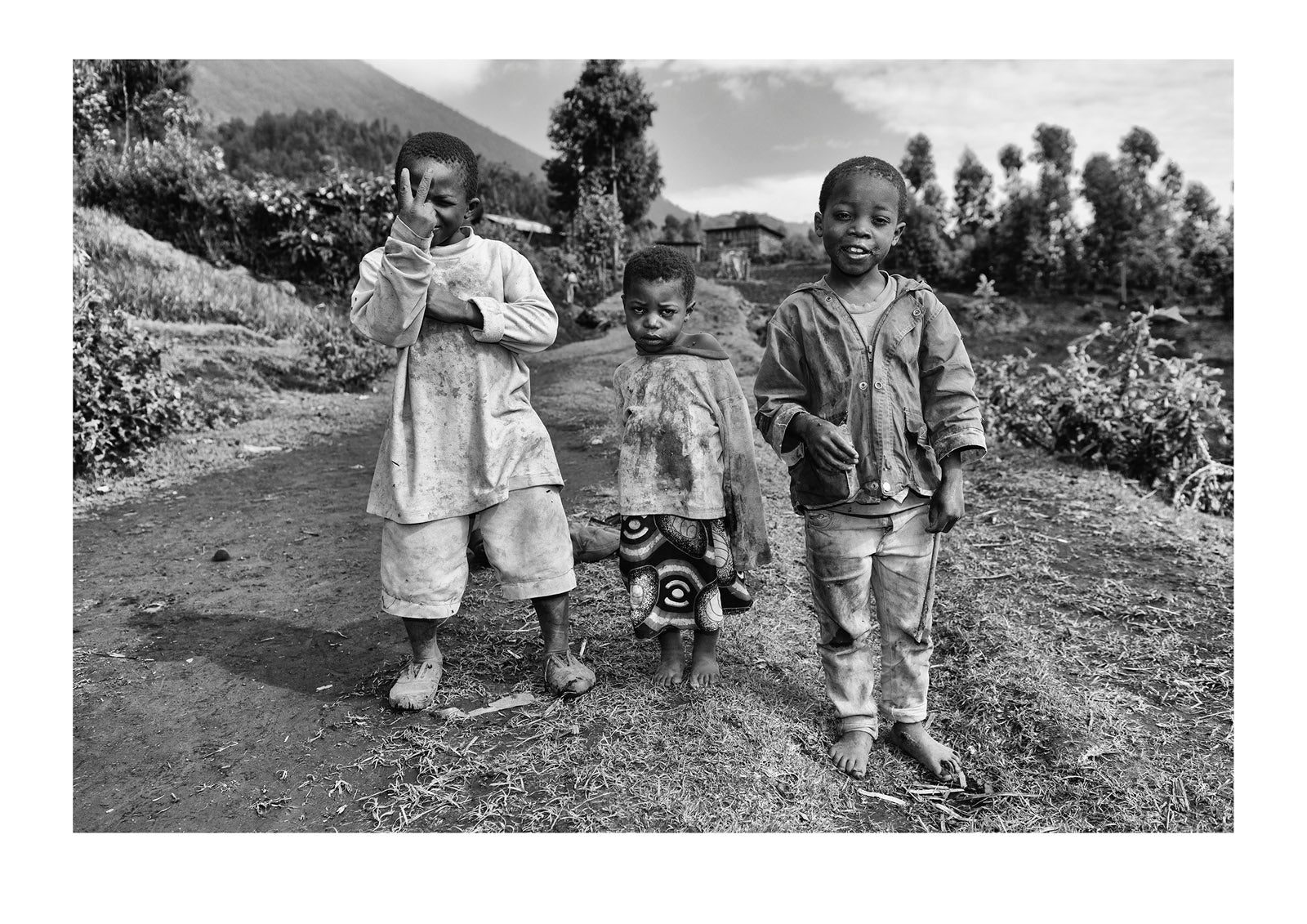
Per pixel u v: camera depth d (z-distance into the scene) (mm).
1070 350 6488
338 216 14406
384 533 3092
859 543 2703
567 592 3158
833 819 2596
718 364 3090
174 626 3963
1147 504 5125
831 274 2740
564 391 9289
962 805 2668
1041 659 3326
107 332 7156
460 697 3160
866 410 2629
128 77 18266
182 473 6781
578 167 27062
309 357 10984
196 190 14000
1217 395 5871
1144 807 2623
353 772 2799
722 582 3127
